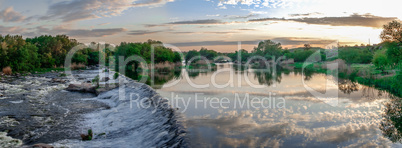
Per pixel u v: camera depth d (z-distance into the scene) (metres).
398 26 43.00
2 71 59.19
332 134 12.67
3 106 22.14
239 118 15.36
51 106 22.91
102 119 18.50
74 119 18.55
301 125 14.18
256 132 12.62
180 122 13.93
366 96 25.09
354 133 12.94
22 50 65.94
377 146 11.21
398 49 44.53
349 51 72.81
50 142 13.52
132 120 17.30
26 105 22.92
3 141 13.61
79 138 14.21
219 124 13.88
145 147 11.80
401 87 30.33
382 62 49.66
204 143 10.86
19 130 15.63
